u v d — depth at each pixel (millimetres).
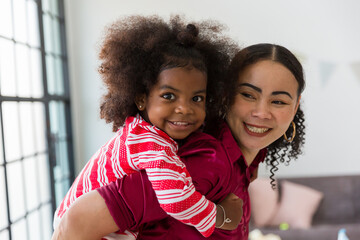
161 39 841
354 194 3465
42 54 3078
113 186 728
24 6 2844
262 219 3213
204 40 898
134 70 839
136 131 812
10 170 2535
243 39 3854
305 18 3818
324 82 3854
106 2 3852
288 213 3246
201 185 769
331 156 3893
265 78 847
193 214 717
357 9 3779
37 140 2990
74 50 3877
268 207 3246
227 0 3838
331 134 3883
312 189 3490
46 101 3111
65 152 3732
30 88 2908
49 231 3109
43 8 3336
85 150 3941
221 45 921
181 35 842
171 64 820
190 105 837
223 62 912
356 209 3441
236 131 903
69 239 703
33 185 2871
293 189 3352
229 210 808
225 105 905
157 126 843
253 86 854
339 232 2777
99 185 823
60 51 3713
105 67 883
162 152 752
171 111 830
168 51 830
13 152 2604
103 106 919
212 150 785
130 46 847
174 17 922
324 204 3443
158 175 720
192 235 793
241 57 881
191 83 830
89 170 862
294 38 3838
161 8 3854
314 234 2998
